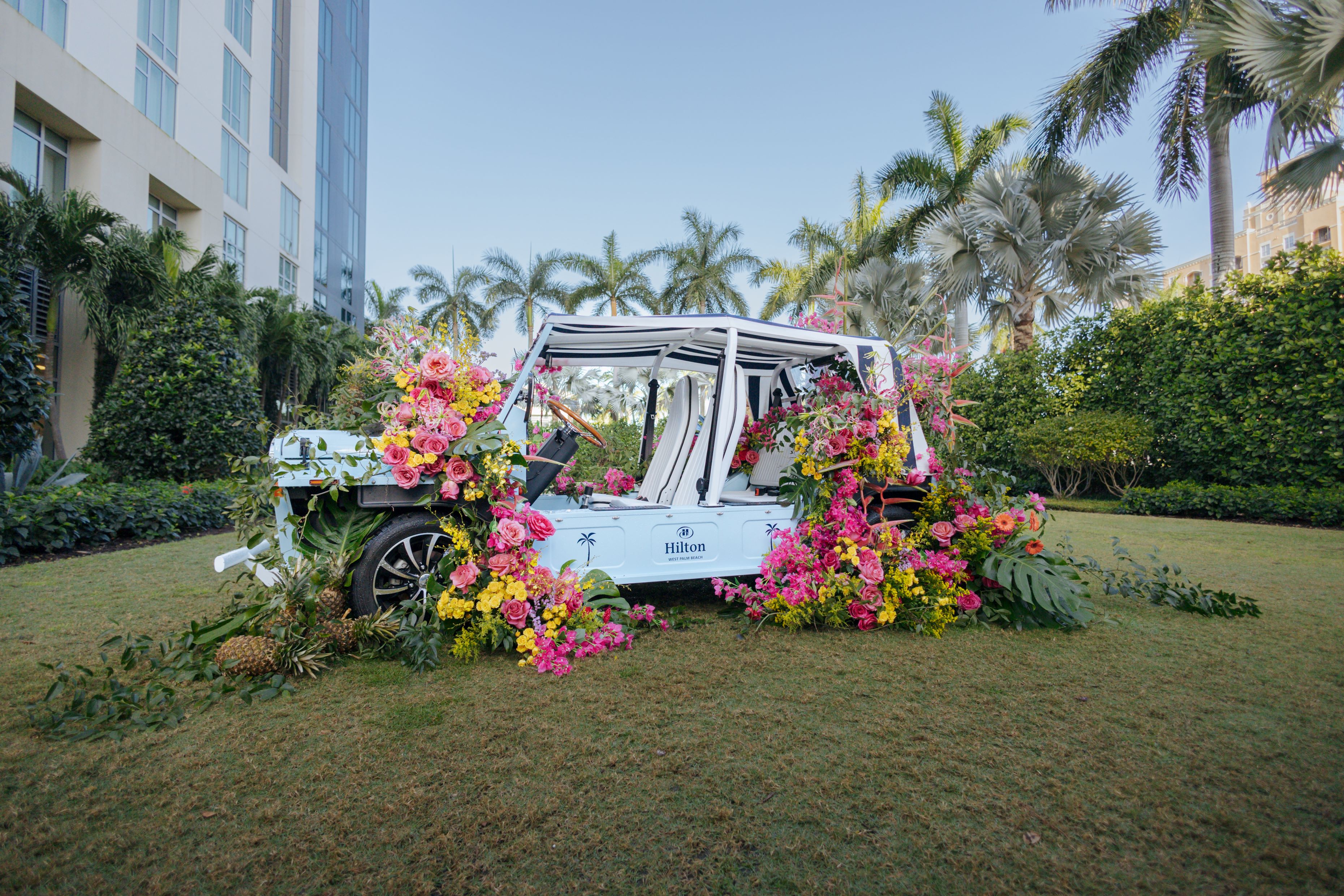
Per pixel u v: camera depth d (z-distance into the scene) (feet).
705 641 11.76
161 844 5.68
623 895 5.11
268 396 73.77
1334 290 32.53
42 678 9.46
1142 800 6.51
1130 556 21.07
